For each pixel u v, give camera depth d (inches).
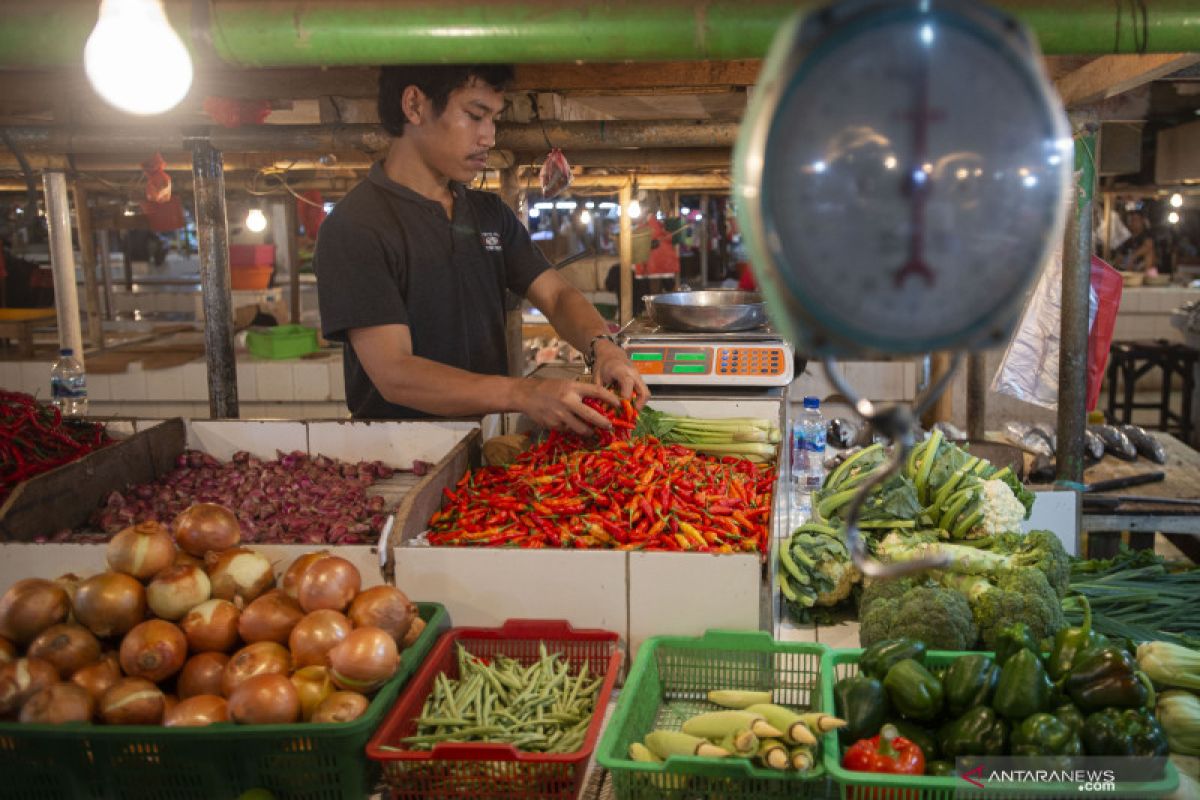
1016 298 37.6
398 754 61.6
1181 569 106.3
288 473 106.8
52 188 222.5
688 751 61.2
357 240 104.7
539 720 68.9
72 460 105.3
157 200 172.6
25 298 386.6
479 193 121.6
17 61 92.3
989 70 36.0
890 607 79.8
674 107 185.3
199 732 61.0
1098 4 89.2
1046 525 119.4
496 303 120.7
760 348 119.3
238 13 89.4
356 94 153.1
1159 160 354.0
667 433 109.7
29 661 65.4
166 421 112.6
